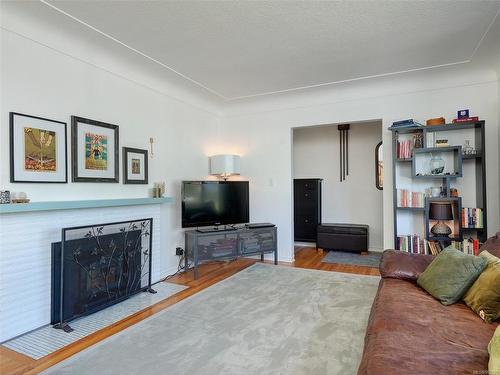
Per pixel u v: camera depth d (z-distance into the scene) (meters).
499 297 1.57
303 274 3.82
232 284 3.43
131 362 1.89
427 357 1.21
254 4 2.21
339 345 2.06
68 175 2.66
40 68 2.46
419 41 2.78
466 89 3.52
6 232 2.18
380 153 5.46
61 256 2.41
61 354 2.00
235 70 3.46
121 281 2.92
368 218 5.55
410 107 3.78
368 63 3.27
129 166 3.27
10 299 2.20
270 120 4.70
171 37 2.68
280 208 4.65
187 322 2.44
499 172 3.33
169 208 3.88
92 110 2.89
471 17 2.38
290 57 3.11
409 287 2.09
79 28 2.52
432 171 3.52
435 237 3.36
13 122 2.25
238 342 2.12
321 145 5.92
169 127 3.91
